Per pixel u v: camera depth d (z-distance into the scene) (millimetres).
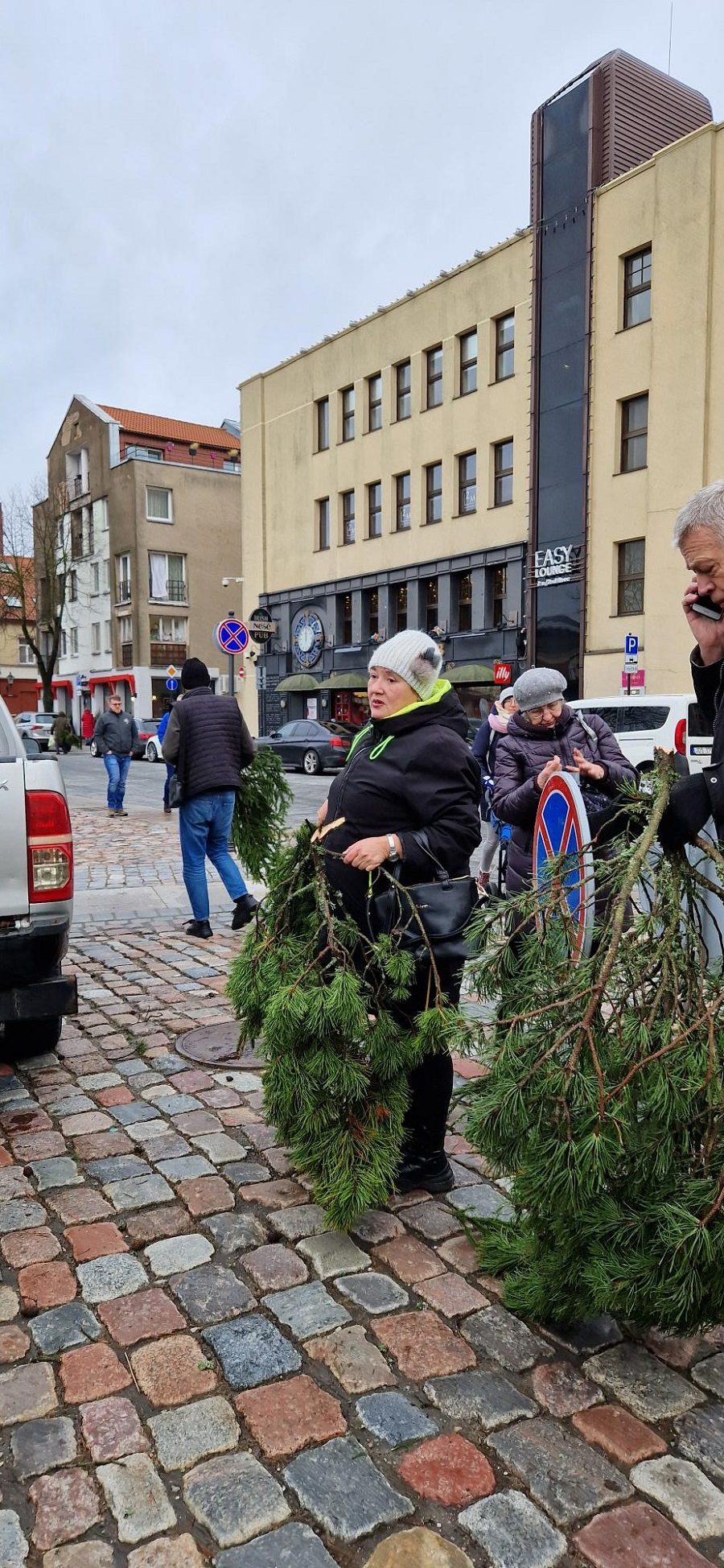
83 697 51469
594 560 21250
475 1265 2609
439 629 25516
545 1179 2021
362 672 28859
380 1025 2629
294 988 2555
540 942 2295
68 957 5957
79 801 17016
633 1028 1991
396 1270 2584
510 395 23047
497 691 23312
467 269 23906
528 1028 2150
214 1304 2420
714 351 18578
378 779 2723
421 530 26266
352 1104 2695
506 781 3883
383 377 27141
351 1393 2098
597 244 20484
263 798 6430
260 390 32500
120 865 9602
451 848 2689
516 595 23281
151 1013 4816
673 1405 2074
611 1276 2000
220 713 6277
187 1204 2920
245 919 6500
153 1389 2102
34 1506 1793
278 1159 3223
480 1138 2176
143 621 45531
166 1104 3674
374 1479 1857
